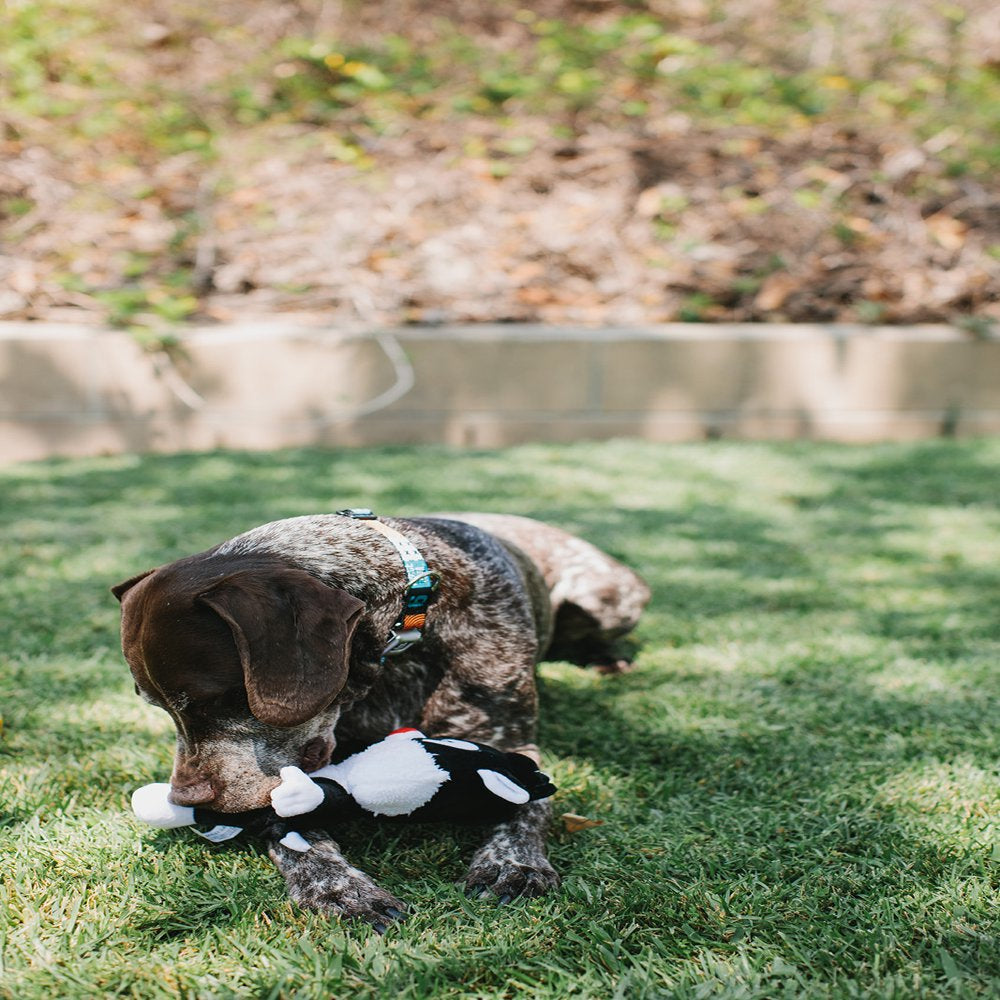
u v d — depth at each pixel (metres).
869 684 2.20
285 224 4.47
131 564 2.67
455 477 3.56
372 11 6.05
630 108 5.23
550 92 5.34
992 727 2.06
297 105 5.24
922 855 1.75
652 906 1.67
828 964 1.58
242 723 1.69
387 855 1.76
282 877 1.71
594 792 1.90
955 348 4.15
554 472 3.65
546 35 5.90
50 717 2.05
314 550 1.78
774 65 6.06
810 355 4.09
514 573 1.96
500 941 1.60
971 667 2.26
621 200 4.70
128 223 4.44
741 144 5.07
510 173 4.78
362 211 4.55
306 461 3.72
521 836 1.75
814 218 4.71
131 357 3.83
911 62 6.06
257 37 5.74
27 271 4.11
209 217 4.48
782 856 1.76
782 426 4.15
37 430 3.82
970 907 1.66
